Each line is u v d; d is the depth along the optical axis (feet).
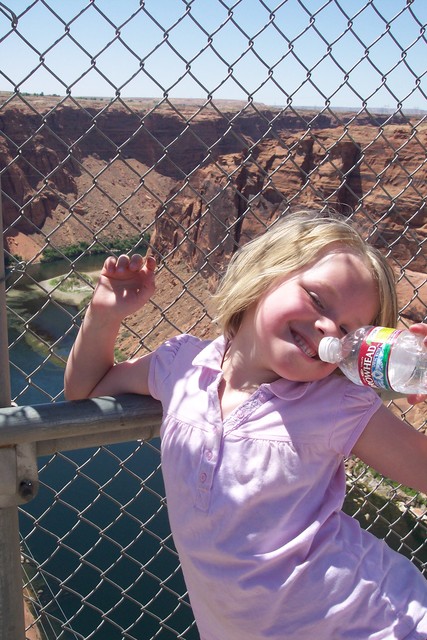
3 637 6.53
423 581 6.08
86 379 6.57
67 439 6.57
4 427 5.97
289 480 5.70
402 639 5.63
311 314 5.64
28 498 6.38
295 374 5.69
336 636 5.62
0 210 5.85
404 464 5.84
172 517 6.16
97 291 6.35
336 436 5.76
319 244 5.84
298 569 5.60
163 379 6.44
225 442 5.84
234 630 5.89
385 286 6.00
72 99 6.56
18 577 6.53
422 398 6.05
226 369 6.32
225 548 5.73
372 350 5.61
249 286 5.93
